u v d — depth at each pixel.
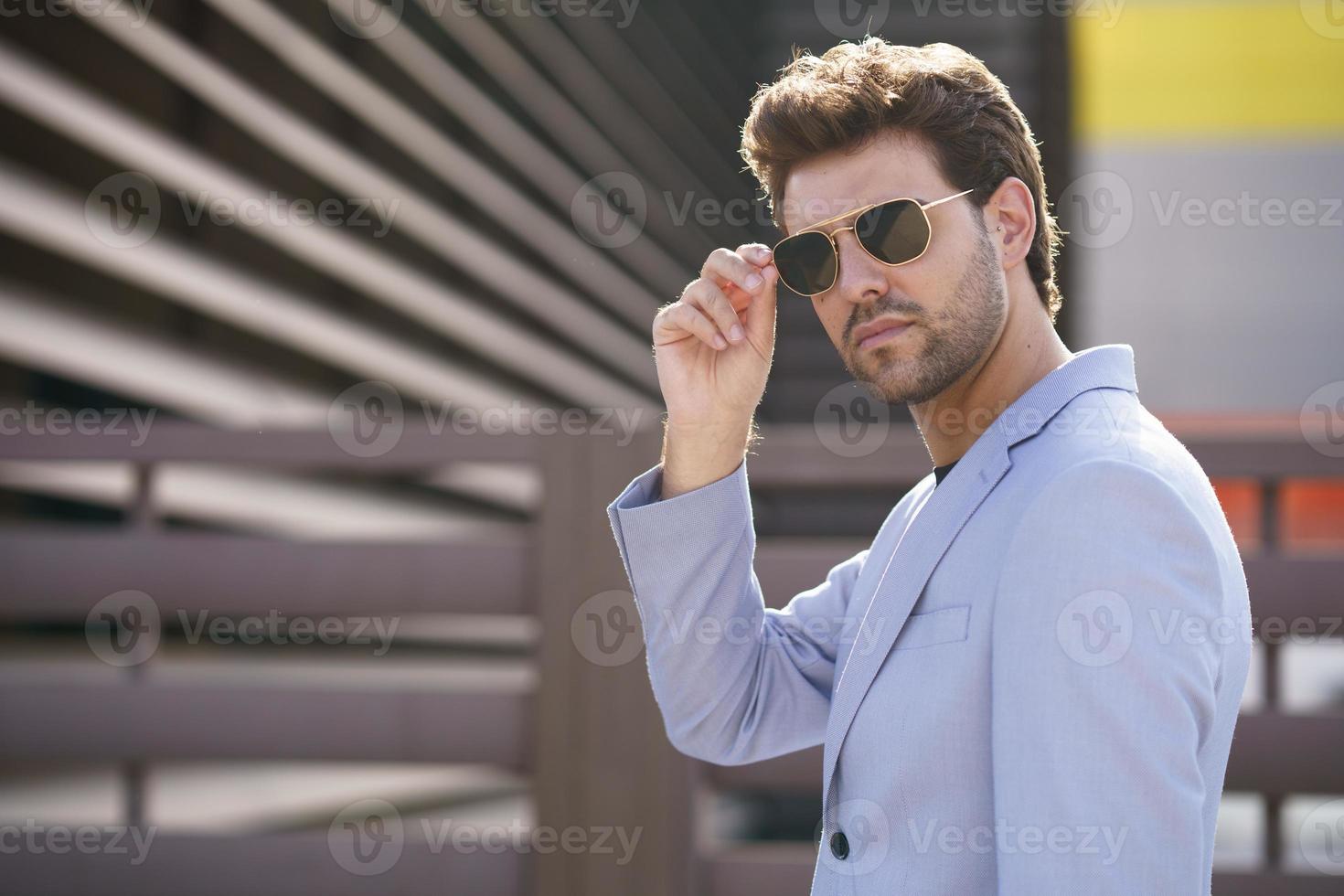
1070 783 2.33
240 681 5.85
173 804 7.86
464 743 5.68
